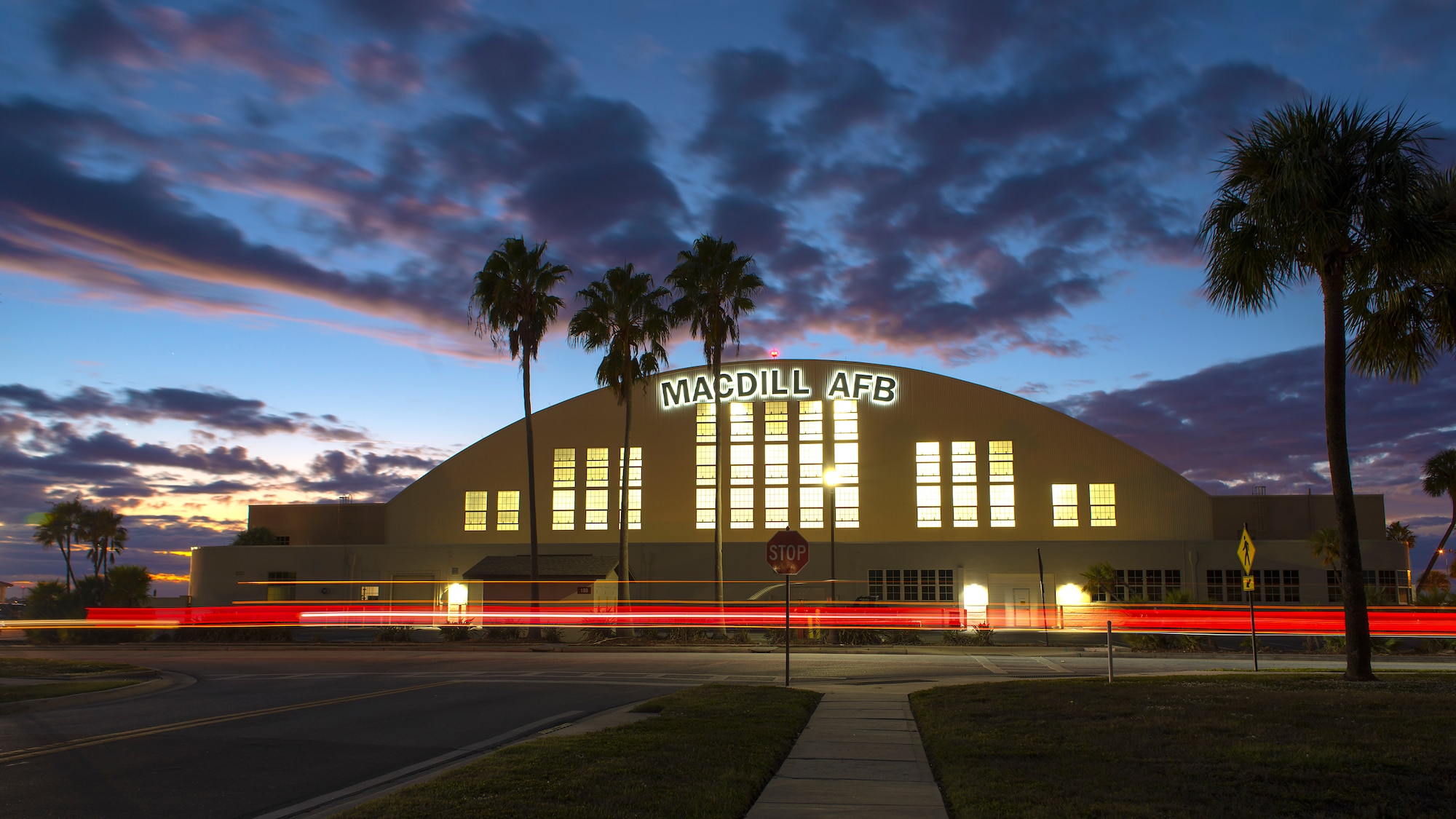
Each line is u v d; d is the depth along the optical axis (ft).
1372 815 28.94
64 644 153.89
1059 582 165.99
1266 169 66.13
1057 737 42.96
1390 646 117.29
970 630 148.97
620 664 100.73
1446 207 63.00
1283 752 37.42
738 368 186.39
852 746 44.52
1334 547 154.71
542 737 45.80
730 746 41.86
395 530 191.01
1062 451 175.94
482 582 181.68
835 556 169.78
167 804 34.19
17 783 37.78
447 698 67.72
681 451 185.26
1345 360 65.46
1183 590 160.76
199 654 128.16
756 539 180.24
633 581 175.42
